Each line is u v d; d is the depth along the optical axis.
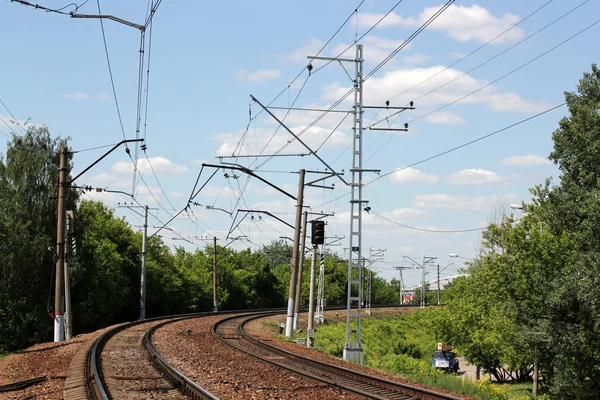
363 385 19.36
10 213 42.66
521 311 27.22
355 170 30.56
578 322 24.05
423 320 63.03
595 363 24.50
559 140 25.86
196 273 94.19
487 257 39.16
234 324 47.84
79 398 14.93
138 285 65.56
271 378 19.62
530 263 27.03
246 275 102.31
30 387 17.30
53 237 44.50
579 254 24.31
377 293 161.00
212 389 16.92
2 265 40.22
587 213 23.52
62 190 34.09
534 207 28.86
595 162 25.09
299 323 55.31
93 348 24.88
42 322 40.28
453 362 57.09
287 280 126.25
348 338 30.73
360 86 30.36
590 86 25.44
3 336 39.06
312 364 24.62
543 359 27.16
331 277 124.50
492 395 21.69
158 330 38.31
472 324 44.00
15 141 44.53
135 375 19.16
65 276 33.97
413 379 22.72
